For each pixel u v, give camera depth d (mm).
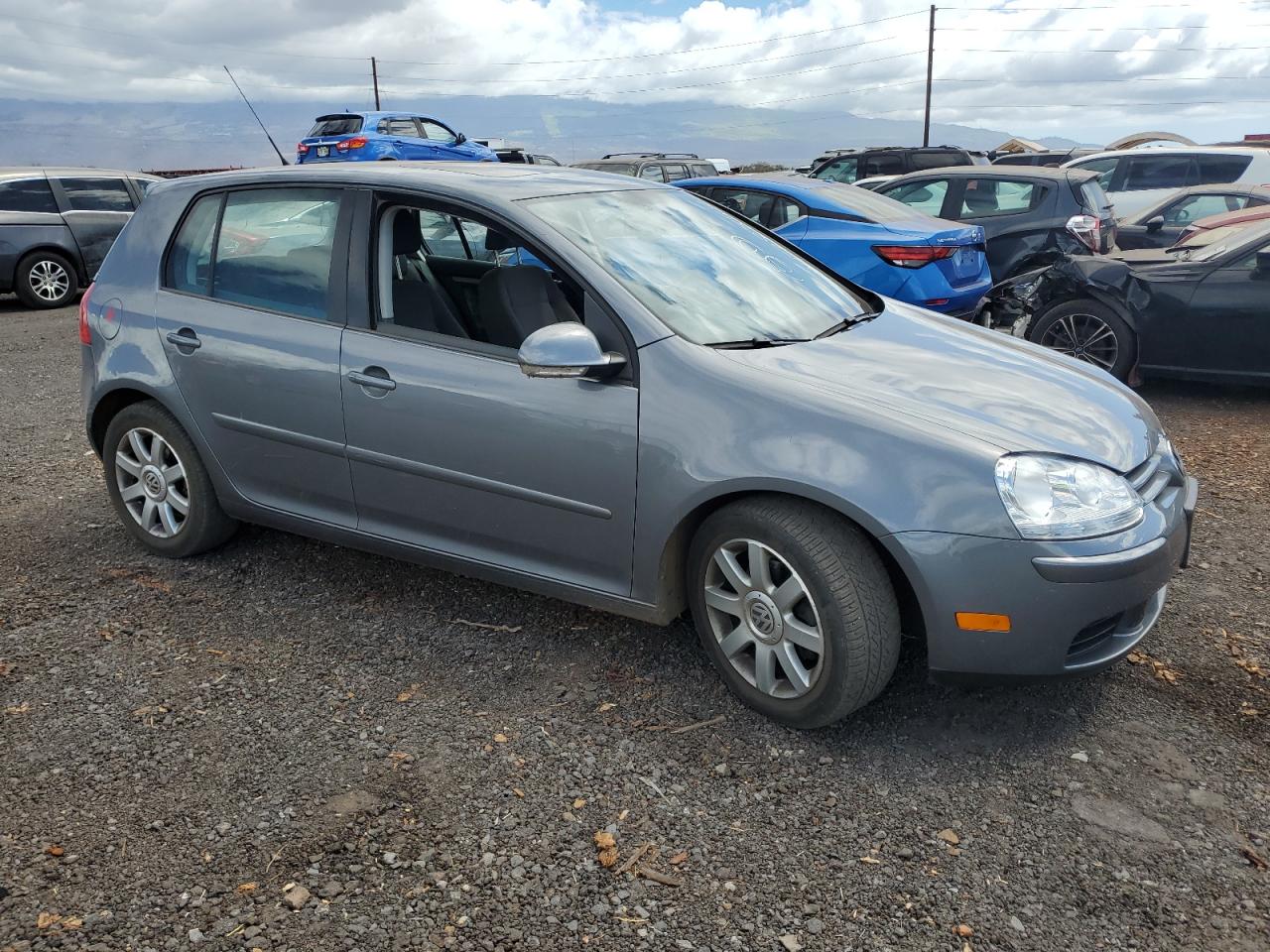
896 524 2662
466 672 3344
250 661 3418
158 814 2609
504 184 3516
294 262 3697
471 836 2529
